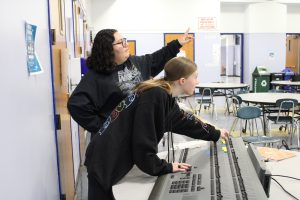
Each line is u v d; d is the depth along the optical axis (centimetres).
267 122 512
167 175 123
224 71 1457
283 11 1100
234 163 131
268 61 1116
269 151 170
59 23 242
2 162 105
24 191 131
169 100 131
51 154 194
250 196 100
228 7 1119
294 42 1178
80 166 399
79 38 467
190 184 112
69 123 278
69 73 296
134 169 142
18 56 129
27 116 140
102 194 130
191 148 162
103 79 179
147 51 993
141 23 980
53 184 197
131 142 129
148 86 128
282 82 771
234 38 1320
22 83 134
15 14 127
